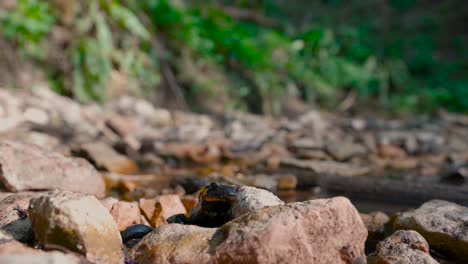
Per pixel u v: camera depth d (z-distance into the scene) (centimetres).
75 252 79
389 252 88
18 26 235
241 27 304
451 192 132
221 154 174
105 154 150
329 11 455
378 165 169
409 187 136
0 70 232
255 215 82
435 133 243
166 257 82
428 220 96
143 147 176
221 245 80
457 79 428
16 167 108
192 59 295
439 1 498
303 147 188
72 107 211
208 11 303
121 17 262
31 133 168
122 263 82
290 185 134
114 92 259
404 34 461
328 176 147
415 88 393
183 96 282
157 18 284
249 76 305
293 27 387
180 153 173
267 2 400
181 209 103
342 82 360
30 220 83
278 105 307
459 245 91
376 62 396
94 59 247
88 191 114
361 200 126
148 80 274
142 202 102
